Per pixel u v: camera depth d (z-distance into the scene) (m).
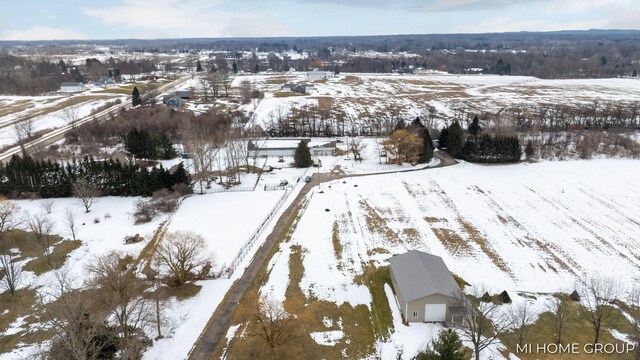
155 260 57.47
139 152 101.50
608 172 95.69
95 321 42.00
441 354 37.56
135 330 44.47
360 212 77.50
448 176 95.12
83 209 75.94
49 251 61.78
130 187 81.50
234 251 63.16
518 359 42.88
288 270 58.69
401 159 102.44
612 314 49.75
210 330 46.94
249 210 77.00
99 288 50.75
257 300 51.88
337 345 45.03
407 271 52.47
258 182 91.38
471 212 77.50
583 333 46.72
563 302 52.00
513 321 45.41
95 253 61.53
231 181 90.88
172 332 46.31
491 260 61.91
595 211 77.44
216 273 57.59
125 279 49.09
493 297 52.94
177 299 51.97
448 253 63.69
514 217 75.38
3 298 51.84
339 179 93.50
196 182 91.19
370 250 64.44
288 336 45.72
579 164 100.62
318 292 54.09
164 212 75.69
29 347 43.81
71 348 35.94
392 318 49.31
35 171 79.81
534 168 98.75
